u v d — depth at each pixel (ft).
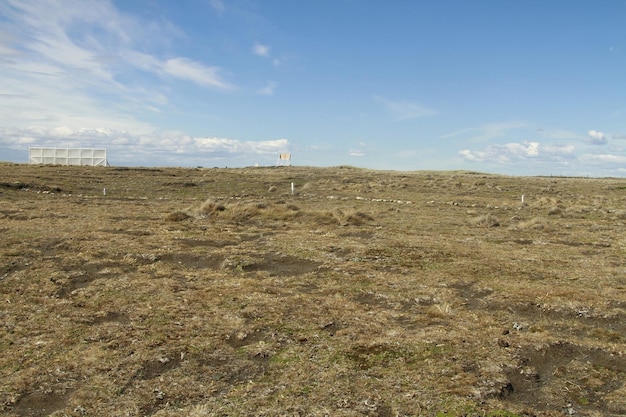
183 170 169.68
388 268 37.93
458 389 18.95
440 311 28.07
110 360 21.06
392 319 26.94
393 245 46.11
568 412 18.06
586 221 76.28
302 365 20.95
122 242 44.09
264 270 37.29
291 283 33.37
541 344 23.58
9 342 22.79
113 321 25.85
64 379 19.51
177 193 110.32
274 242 46.68
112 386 18.95
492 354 22.33
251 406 17.62
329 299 29.89
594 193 141.38
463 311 28.45
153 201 88.22
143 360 21.08
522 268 39.14
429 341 23.56
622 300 30.89
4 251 38.91
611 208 99.09
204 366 20.76
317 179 160.45
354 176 176.24
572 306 29.22
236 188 126.00
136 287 31.42
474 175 214.90
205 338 23.50
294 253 41.83
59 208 68.69
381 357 21.80
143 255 39.52
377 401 18.07
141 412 17.25
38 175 121.49
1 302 28.12
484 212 85.51
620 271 38.81
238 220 61.62
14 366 20.44
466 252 44.86
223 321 25.73
